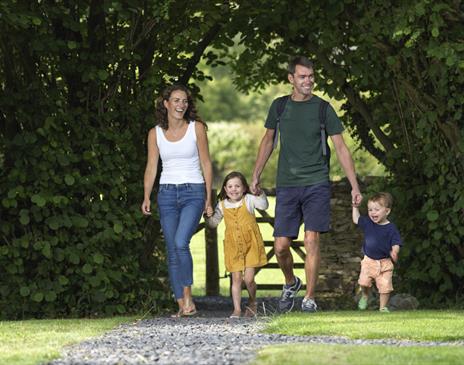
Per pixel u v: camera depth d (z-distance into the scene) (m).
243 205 19.41
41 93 20.72
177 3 21.41
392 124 23.05
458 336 13.88
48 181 20.62
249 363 11.37
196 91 23.41
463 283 21.80
